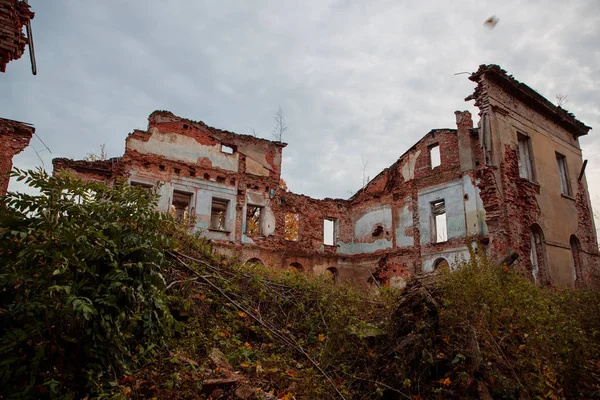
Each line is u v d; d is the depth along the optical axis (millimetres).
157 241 4871
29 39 7473
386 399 5203
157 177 20609
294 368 5504
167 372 4602
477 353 5031
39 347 3707
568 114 19812
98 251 4211
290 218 32344
